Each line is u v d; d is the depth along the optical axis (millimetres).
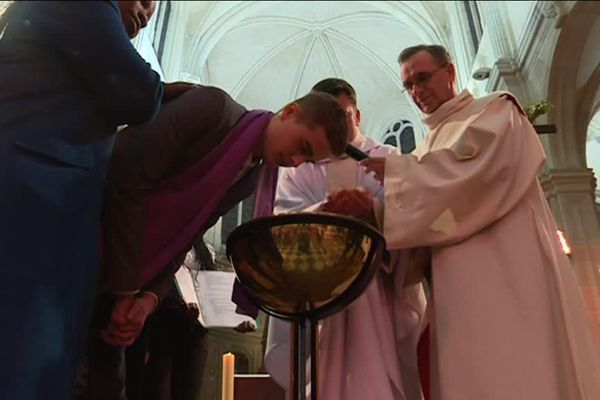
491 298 1975
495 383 1857
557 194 7410
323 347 2084
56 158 1407
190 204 1729
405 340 2246
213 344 2760
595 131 8328
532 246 2049
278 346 2236
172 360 2229
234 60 15914
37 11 1467
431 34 14016
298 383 1703
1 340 1242
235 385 2594
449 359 1937
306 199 2463
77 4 1445
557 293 1998
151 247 1689
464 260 2031
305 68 16484
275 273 1653
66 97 1468
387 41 15703
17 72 1439
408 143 15609
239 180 1960
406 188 2064
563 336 1944
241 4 14625
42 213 1353
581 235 6941
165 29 12328
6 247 1296
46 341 1302
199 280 2412
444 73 2510
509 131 2150
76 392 1662
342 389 2035
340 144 1804
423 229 2012
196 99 1749
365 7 15125
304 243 1634
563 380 1900
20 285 1288
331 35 15891
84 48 1430
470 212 2043
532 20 8008
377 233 1665
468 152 2082
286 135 1787
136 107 1506
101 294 1690
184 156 1769
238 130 1811
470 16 12016
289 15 15422
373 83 16438
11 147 1368
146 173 1625
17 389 1223
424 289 2602
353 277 1676
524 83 8578
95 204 1480
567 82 7762
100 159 1503
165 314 2201
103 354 1702
